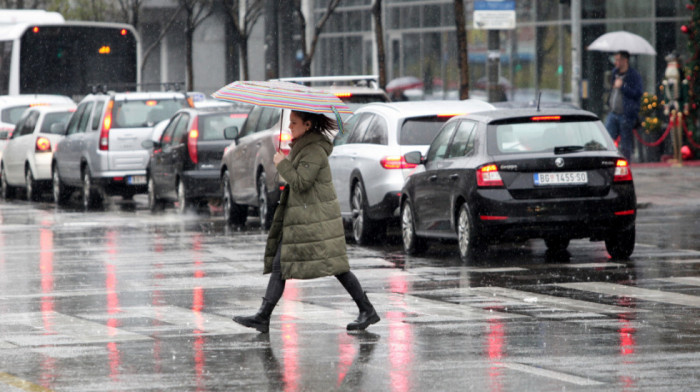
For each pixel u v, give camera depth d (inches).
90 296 1341.0
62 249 1866.4
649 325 1099.9
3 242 1987.0
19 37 3801.7
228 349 999.6
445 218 1656.0
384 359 947.3
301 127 1083.9
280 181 2076.8
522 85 4340.6
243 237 2048.5
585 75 4160.9
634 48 3277.6
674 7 4069.9
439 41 4717.0
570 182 1571.1
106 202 3129.9
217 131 2485.2
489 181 1565.0
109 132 2802.7
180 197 2534.5
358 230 1918.1
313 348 1000.2
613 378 864.9
